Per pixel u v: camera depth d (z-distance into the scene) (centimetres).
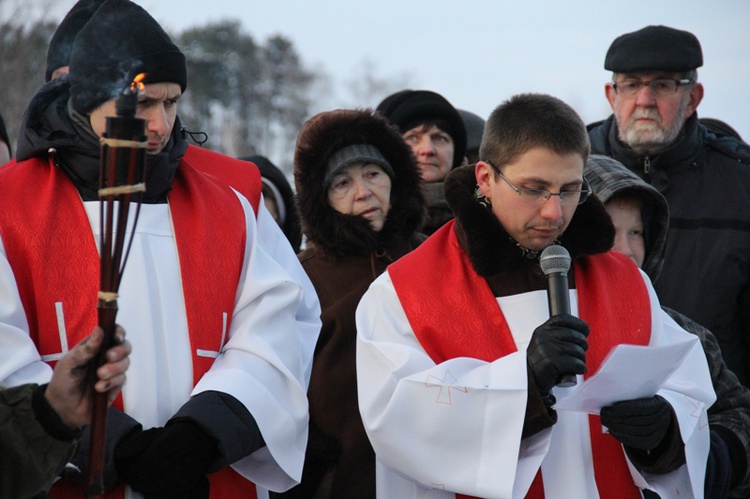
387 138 771
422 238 791
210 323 566
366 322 602
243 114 6122
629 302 608
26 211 553
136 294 553
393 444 554
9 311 525
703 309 807
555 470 569
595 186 702
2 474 431
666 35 862
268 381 559
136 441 510
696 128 867
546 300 589
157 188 578
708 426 587
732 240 820
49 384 432
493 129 590
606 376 525
